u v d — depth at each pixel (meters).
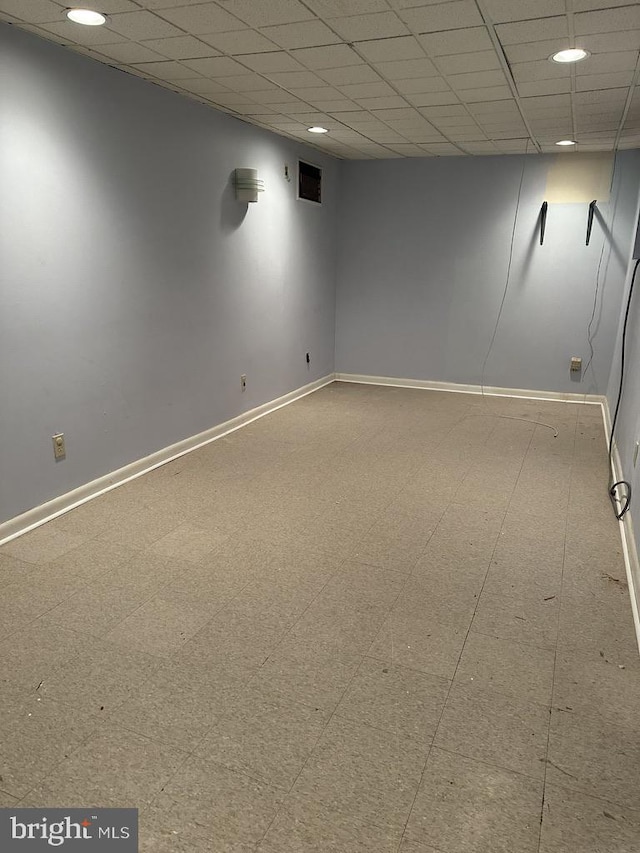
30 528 2.95
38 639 2.12
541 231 5.52
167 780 1.57
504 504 3.35
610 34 2.47
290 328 5.45
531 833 1.44
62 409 3.07
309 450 4.24
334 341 6.51
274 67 3.01
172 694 1.87
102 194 3.14
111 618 2.25
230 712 1.81
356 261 6.23
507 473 3.84
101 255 3.19
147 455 3.78
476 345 6.02
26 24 2.50
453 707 1.84
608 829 1.45
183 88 3.45
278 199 4.91
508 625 2.25
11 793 1.52
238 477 3.71
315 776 1.59
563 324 5.67
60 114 2.82
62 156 2.87
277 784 1.56
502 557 2.76
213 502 3.32
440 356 6.18
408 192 5.88
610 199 5.27
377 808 1.50
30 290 2.79
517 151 5.29
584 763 1.64
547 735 1.74
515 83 3.19
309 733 1.73
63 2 2.25
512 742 1.71
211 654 2.06
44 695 1.86
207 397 4.34
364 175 5.99
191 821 1.46
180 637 2.15
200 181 3.91
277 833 1.43
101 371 3.30
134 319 3.50
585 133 4.46
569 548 2.86
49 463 3.04
